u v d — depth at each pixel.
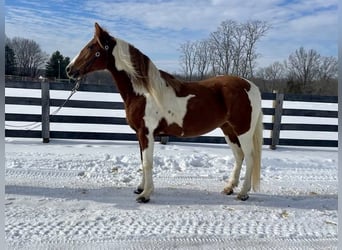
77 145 6.73
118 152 6.26
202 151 6.72
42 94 6.61
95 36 3.95
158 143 7.27
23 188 4.16
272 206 4.02
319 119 11.41
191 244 2.95
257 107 4.27
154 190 4.38
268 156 6.67
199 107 3.99
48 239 2.88
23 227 3.08
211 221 3.46
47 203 3.72
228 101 4.13
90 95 13.30
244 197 4.18
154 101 3.85
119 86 4.01
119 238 2.97
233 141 4.50
